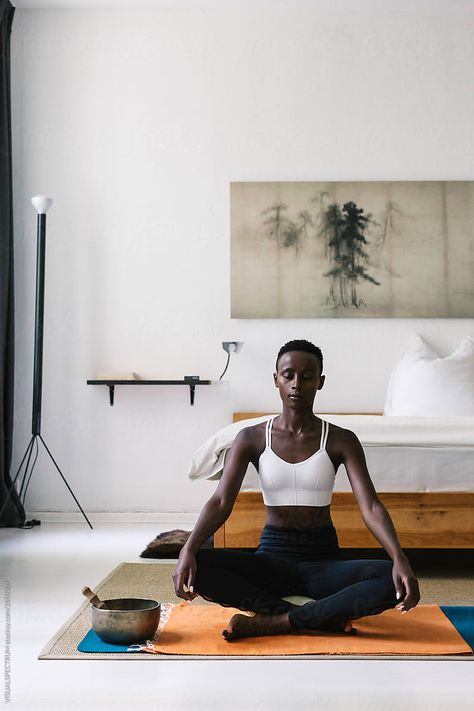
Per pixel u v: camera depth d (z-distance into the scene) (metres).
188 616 2.14
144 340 4.27
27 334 4.26
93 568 2.92
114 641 1.87
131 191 4.32
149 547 3.29
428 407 3.88
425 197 4.30
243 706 1.50
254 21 4.36
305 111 4.34
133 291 4.29
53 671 1.70
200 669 1.71
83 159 4.32
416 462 2.86
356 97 4.34
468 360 4.02
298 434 2.05
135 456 4.22
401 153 4.33
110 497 4.21
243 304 4.27
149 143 4.34
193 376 4.09
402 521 2.84
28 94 4.33
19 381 4.25
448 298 4.27
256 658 1.78
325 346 4.28
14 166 4.30
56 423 4.23
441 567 2.97
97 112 4.34
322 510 2.01
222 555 1.93
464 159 4.33
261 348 4.28
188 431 4.25
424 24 4.36
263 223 4.30
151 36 4.36
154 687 1.60
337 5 4.30
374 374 4.27
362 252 4.29
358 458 2.03
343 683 1.63
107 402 4.24
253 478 2.86
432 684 1.62
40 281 4.00
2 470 3.96
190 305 4.29
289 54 4.35
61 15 4.36
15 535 3.70
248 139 4.33
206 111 4.35
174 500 4.21
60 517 4.16
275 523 2.02
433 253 4.29
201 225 4.31
